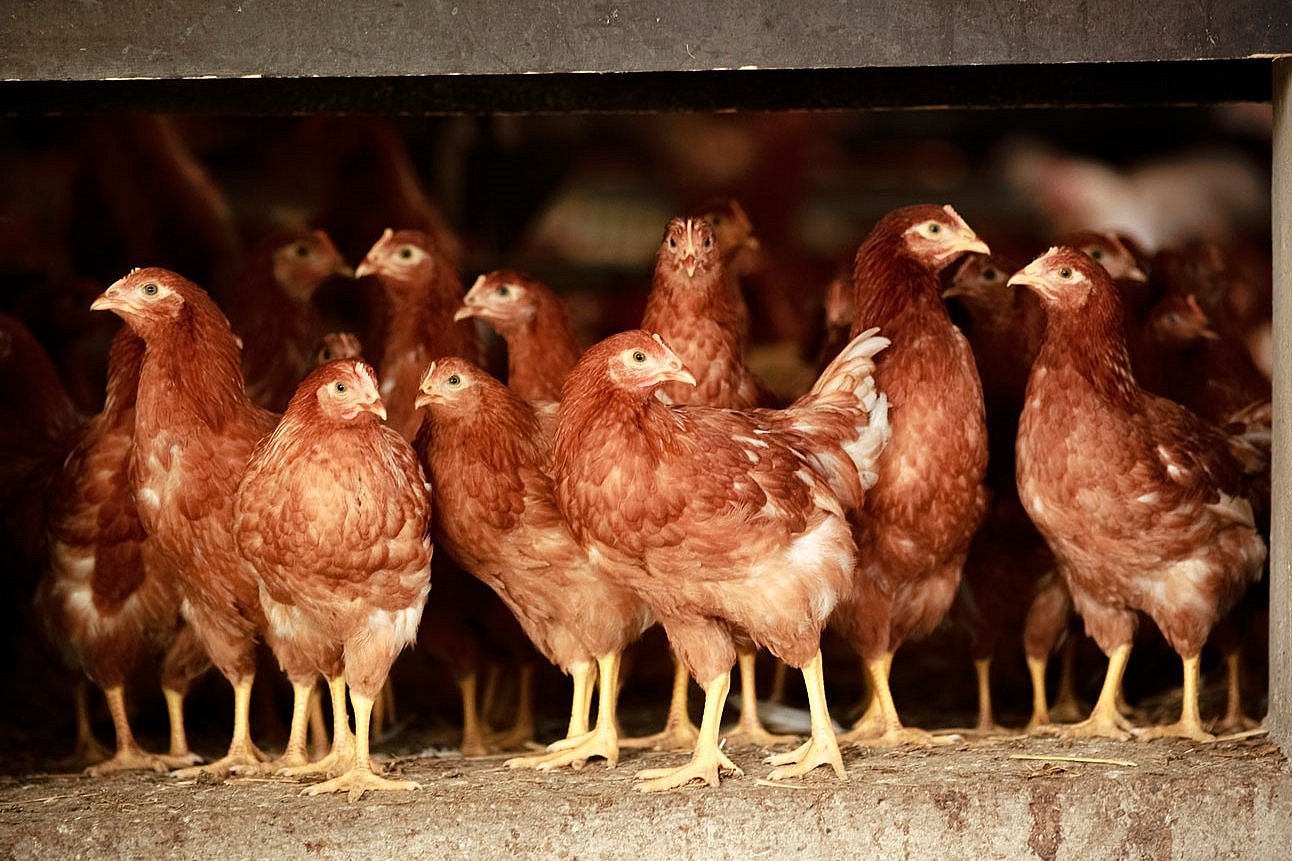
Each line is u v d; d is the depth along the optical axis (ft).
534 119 18.95
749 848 11.00
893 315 11.77
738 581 11.18
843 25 11.11
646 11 11.11
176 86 12.54
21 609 12.41
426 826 10.94
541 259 18.37
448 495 11.53
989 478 12.40
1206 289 13.39
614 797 11.03
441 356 12.46
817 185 24.35
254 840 10.92
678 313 11.87
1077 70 12.48
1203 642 11.80
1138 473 11.57
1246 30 11.12
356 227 14.58
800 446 11.43
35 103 12.50
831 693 13.52
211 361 11.51
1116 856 11.08
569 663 11.77
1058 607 12.31
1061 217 20.04
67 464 11.83
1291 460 11.41
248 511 11.18
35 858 10.88
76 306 13.46
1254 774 11.18
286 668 11.60
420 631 12.35
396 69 11.11
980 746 11.68
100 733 12.90
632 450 11.05
